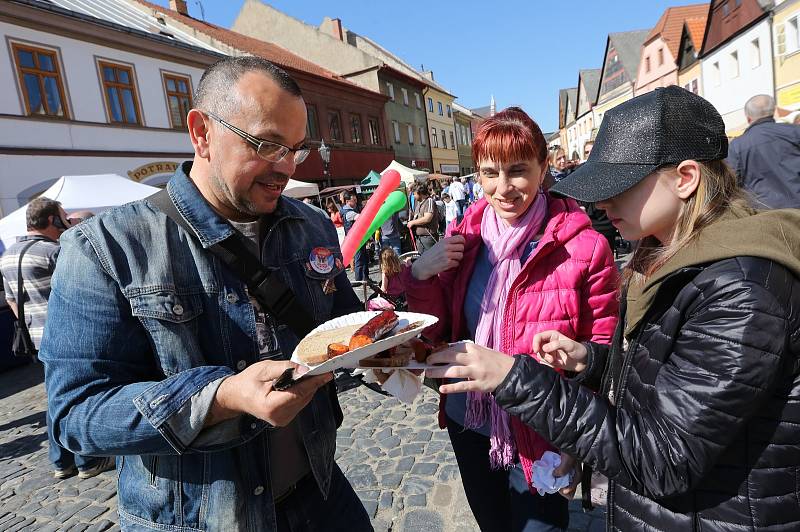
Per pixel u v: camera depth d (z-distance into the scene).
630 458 0.95
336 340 1.12
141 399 1.00
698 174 0.97
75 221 5.98
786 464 0.89
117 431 1.00
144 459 1.19
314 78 22.45
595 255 1.56
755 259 0.87
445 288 1.89
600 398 1.05
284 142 1.15
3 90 11.05
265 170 1.16
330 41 29.25
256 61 1.15
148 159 14.36
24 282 4.28
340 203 16.41
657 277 0.99
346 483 1.62
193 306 1.16
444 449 3.35
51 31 11.89
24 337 4.39
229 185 1.18
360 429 3.84
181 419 1.00
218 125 1.14
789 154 3.94
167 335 1.11
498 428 1.61
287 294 1.29
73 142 12.44
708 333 0.87
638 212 1.03
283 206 1.45
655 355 1.01
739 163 4.24
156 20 18.30
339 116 24.48
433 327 1.86
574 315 1.56
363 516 1.61
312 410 1.42
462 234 1.84
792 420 0.88
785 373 0.87
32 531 3.01
